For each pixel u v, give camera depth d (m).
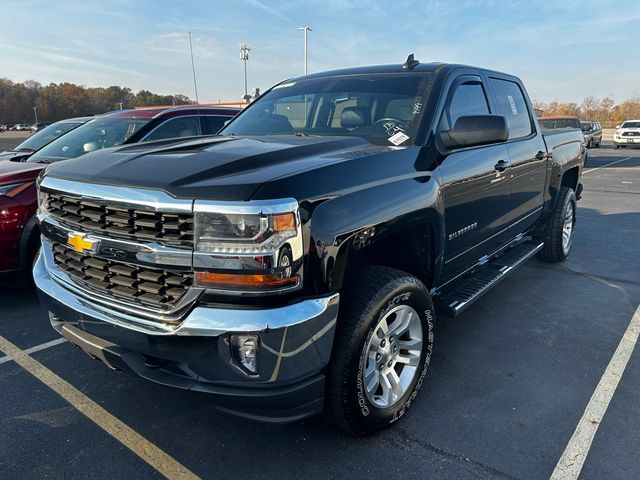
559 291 4.90
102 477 2.35
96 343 2.43
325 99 3.55
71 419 2.81
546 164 4.84
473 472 2.38
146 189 2.11
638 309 4.43
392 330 2.65
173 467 2.42
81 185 2.35
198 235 1.99
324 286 2.16
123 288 2.29
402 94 3.30
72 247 2.44
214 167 2.21
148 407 2.93
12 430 2.70
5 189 4.19
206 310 2.02
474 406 2.92
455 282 3.67
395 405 2.67
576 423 2.75
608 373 3.30
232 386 2.09
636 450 2.52
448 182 3.01
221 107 6.93
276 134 3.40
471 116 3.00
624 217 8.84
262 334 1.98
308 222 2.09
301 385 2.16
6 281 4.38
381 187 2.50
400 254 2.92
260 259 1.95
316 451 2.53
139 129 5.94
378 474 2.37
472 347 3.68
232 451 2.54
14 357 3.56
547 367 3.38
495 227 3.88
